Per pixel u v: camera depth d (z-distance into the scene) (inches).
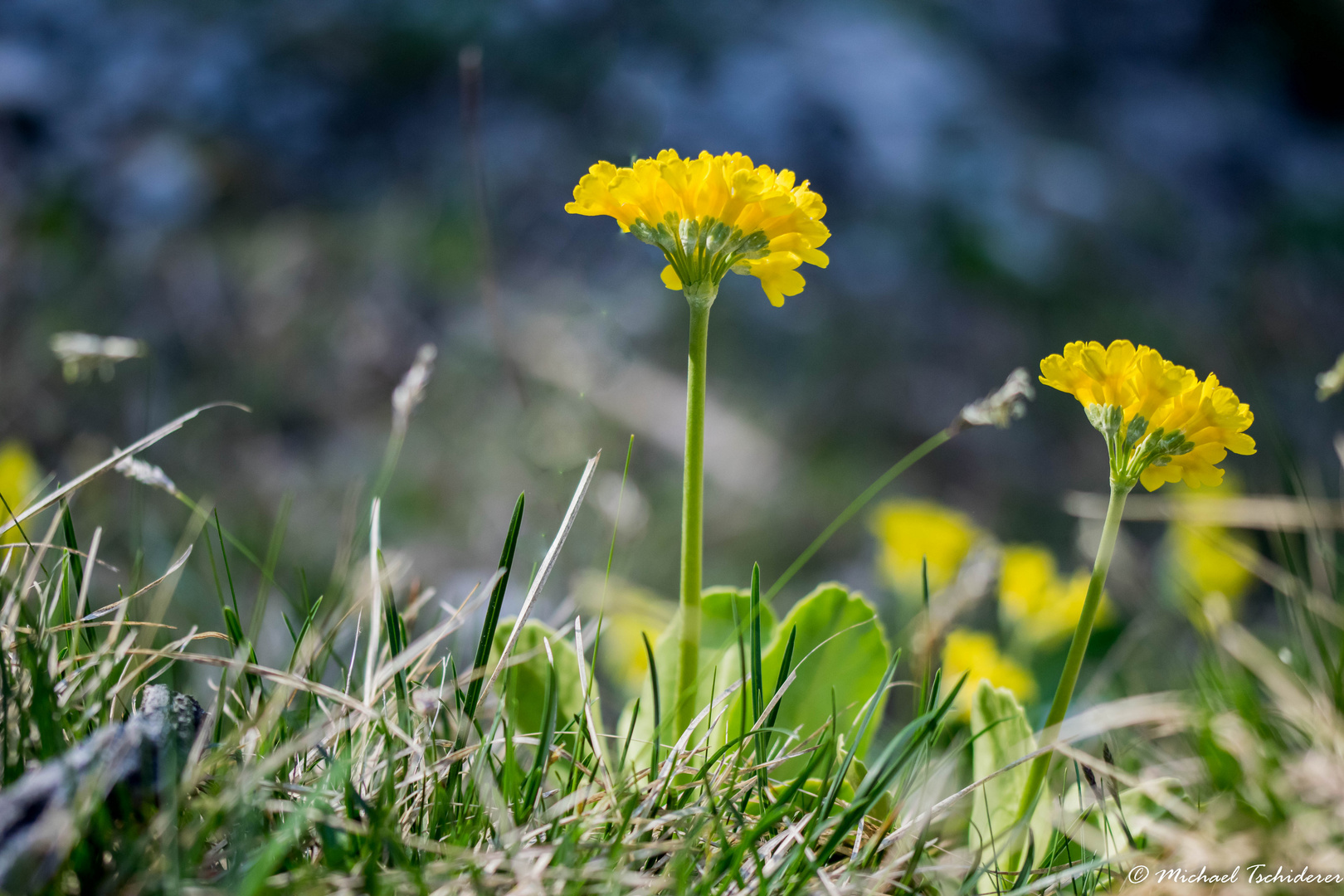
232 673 61.1
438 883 45.3
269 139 259.1
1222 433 49.8
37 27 285.9
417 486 178.4
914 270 264.8
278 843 39.3
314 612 59.5
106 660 53.1
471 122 95.4
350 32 289.9
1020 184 303.6
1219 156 353.4
